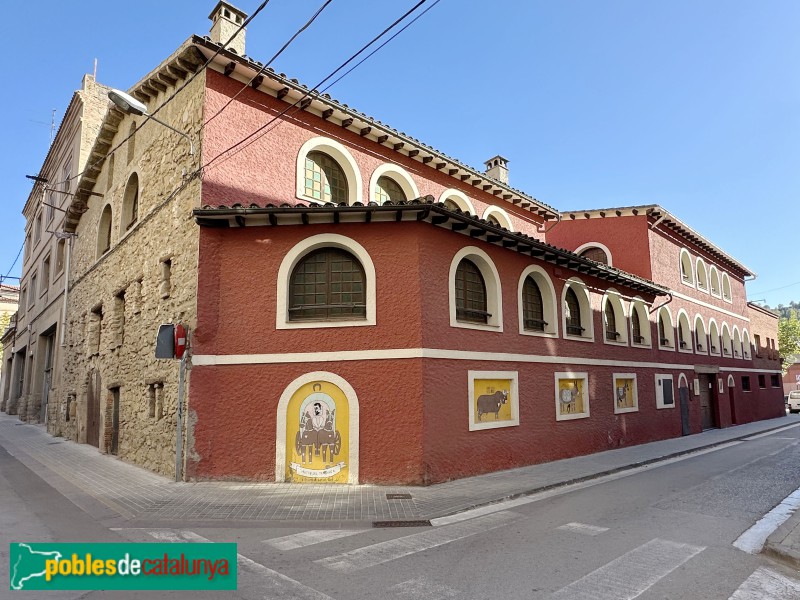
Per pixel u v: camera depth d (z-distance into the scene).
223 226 9.34
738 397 24.97
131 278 12.03
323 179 11.77
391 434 8.90
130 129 13.32
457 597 4.26
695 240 22.44
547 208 17.77
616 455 13.09
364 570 4.89
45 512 7.12
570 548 5.61
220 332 9.13
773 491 8.91
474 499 7.89
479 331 10.48
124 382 11.88
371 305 9.22
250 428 8.92
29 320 26.22
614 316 16.06
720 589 4.49
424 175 13.87
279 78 10.32
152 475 9.53
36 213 26.52
